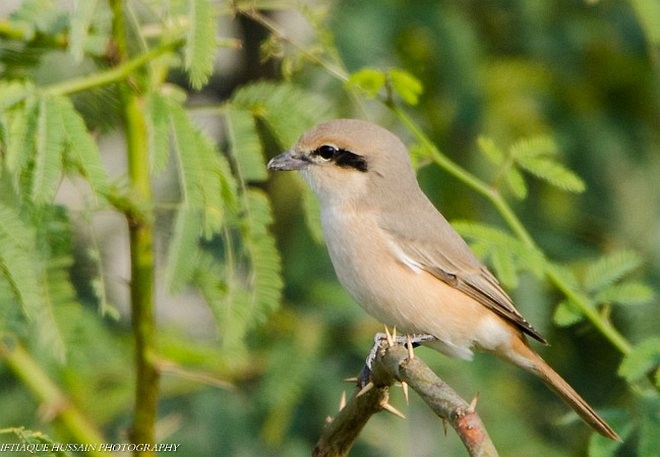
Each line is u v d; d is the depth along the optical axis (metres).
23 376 10.77
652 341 9.63
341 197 10.61
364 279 10.60
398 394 12.86
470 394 12.84
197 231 8.94
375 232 10.51
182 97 9.59
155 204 9.13
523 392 13.62
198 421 12.86
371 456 12.48
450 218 13.59
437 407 6.80
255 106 9.73
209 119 11.95
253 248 9.42
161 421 12.50
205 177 8.83
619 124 14.32
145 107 8.89
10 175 8.56
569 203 13.96
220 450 12.80
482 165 13.53
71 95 9.55
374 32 12.95
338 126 10.59
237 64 14.48
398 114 10.50
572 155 14.08
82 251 11.38
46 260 8.86
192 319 13.74
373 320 13.11
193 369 12.85
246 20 14.23
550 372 10.63
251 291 9.40
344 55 12.79
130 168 9.41
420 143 11.03
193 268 8.88
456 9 13.80
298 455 12.85
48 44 9.75
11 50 9.86
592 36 14.17
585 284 10.57
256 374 13.04
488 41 14.16
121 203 9.02
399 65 13.47
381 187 10.63
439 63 13.47
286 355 12.73
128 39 9.62
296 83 12.69
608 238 13.91
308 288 13.30
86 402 12.21
